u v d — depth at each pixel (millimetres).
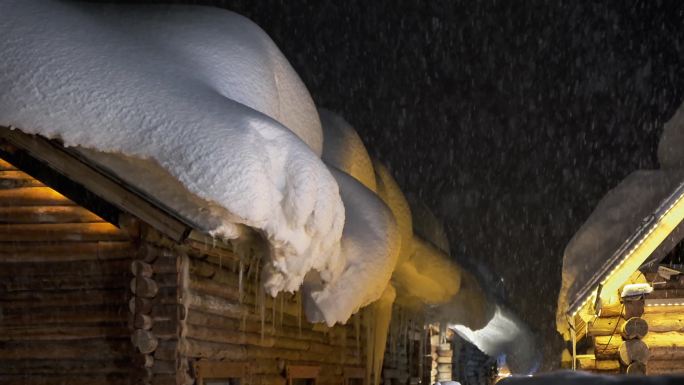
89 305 8648
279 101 11539
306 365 12453
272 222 8367
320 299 10641
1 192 8805
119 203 8320
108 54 8883
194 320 8742
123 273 8586
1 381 8766
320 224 8828
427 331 21141
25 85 8195
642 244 11695
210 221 8109
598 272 11898
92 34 9141
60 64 8422
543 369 21484
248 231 8719
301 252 8805
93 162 8250
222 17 11875
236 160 8109
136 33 10484
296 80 12977
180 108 8406
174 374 8422
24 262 8773
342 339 14438
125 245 8586
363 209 11945
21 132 8305
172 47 10266
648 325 11797
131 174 8266
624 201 13086
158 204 8188
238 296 10078
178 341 8461
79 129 8086
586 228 13000
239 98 10109
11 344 8789
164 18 11078
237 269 10109
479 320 18500
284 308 11656
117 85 8430
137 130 8172
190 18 11312
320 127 13508
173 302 8484
